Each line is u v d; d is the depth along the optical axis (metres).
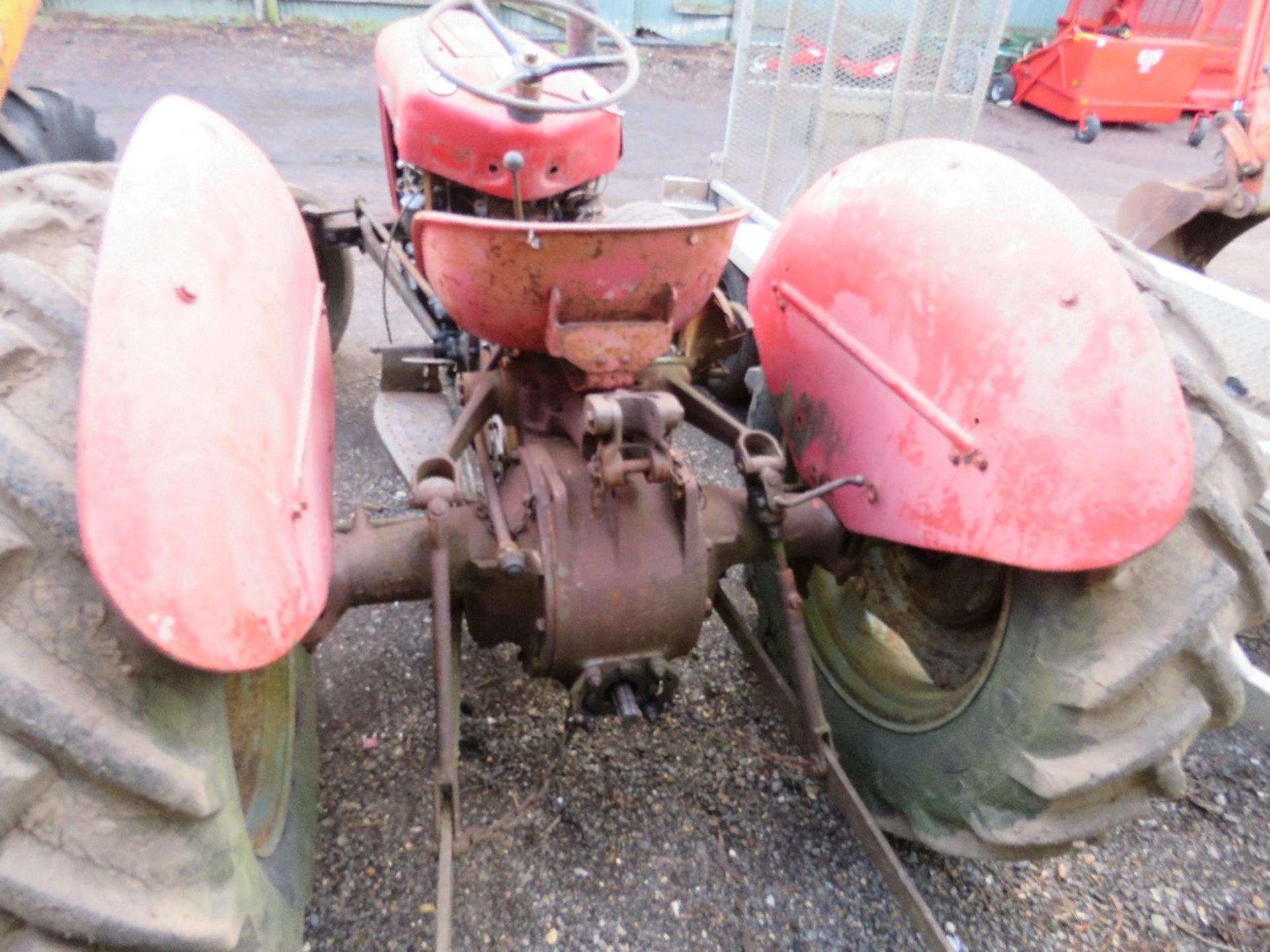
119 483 0.96
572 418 1.77
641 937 1.82
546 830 2.02
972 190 1.54
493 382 1.90
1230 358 3.07
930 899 1.95
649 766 2.19
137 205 1.13
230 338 1.19
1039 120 9.76
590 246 1.46
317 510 1.45
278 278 1.50
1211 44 9.40
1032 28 11.31
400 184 2.78
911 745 1.85
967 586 1.80
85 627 1.00
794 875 1.96
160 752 1.02
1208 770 2.38
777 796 2.13
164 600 0.98
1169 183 4.12
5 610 0.98
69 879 0.99
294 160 6.20
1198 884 2.05
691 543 1.71
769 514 1.76
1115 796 1.53
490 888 1.89
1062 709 1.46
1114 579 1.42
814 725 1.80
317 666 2.40
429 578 1.75
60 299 1.15
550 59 1.96
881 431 1.63
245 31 9.51
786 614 1.83
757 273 2.06
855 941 1.85
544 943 1.80
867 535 1.76
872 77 4.07
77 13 9.39
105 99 7.10
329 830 1.97
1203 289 3.12
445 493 1.57
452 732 1.63
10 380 1.06
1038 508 1.35
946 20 4.00
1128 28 9.16
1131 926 1.94
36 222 1.27
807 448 1.86
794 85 4.14
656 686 1.76
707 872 1.96
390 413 2.33
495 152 2.20
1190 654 1.41
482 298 1.55
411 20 2.92
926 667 1.91
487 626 1.79
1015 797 1.57
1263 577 1.46
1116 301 1.35
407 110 2.22
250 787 1.48
